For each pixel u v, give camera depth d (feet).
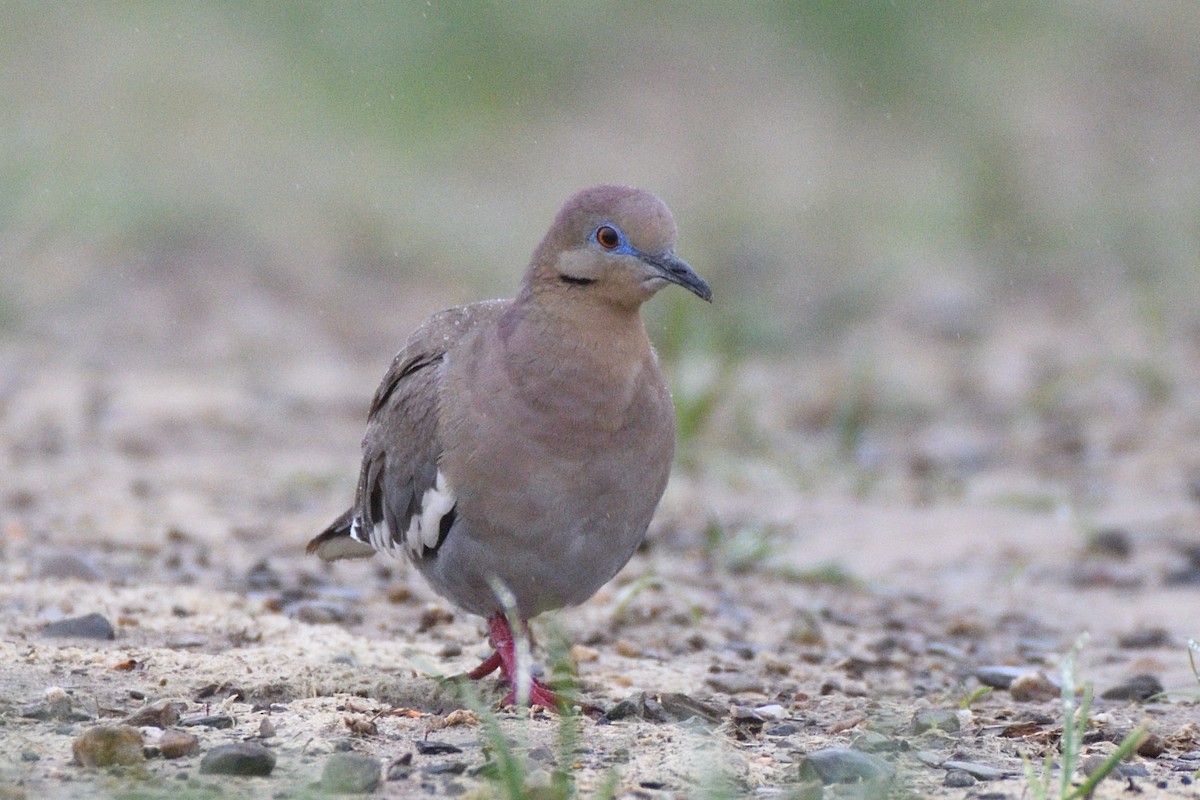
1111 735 25.02
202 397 57.41
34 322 66.59
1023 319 72.59
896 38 101.81
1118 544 41.06
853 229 85.92
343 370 64.28
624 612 33.47
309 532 40.50
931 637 33.63
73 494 43.11
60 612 30.07
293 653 28.07
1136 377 60.90
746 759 23.15
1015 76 100.63
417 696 26.07
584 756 22.79
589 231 25.53
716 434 52.31
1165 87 101.19
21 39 89.45
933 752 23.84
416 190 86.84
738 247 82.12
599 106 98.84
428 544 26.58
